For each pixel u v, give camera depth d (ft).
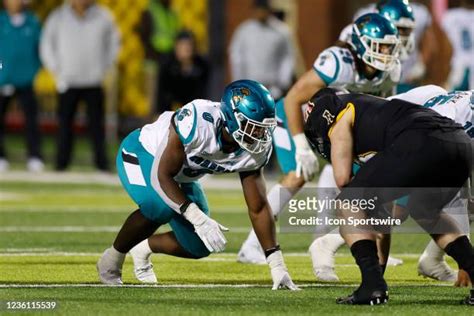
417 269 76.59
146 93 182.91
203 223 64.23
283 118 80.48
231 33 177.06
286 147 80.02
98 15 141.49
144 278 71.15
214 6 173.47
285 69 144.15
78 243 89.92
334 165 62.28
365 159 62.69
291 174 79.92
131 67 183.32
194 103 64.08
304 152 76.84
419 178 60.23
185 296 64.85
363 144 62.13
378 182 60.44
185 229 67.92
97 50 141.38
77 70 140.97
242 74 144.87
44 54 142.72
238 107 62.03
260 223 66.49
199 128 63.21
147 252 70.54
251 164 64.69
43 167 150.00
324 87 71.77
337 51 75.51
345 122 62.44
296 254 86.63
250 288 68.39
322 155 65.51
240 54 144.56
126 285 69.31
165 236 69.82
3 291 66.18
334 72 75.05
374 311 59.98
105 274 69.77
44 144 178.50
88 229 98.84
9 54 144.36
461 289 69.15
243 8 176.55
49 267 76.84
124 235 68.18
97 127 143.13
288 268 79.10
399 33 79.20
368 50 73.51
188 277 73.67
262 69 143.43
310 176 77.15
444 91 69.26
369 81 75.36
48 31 142.10
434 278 73.67
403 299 64.54
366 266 61.31
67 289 67.21
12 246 87.66
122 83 183.52
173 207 64.90
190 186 68.54
